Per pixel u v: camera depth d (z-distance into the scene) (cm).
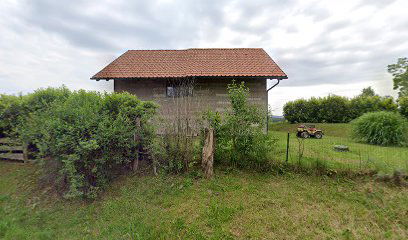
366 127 870
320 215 368
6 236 335
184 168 507
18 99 611
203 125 523
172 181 475
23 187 480
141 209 391
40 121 478
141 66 1076
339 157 562
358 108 1548
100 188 450
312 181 469
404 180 438
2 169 565
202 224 346
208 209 381
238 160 521
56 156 444
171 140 504
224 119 523
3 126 606
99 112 480
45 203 425
